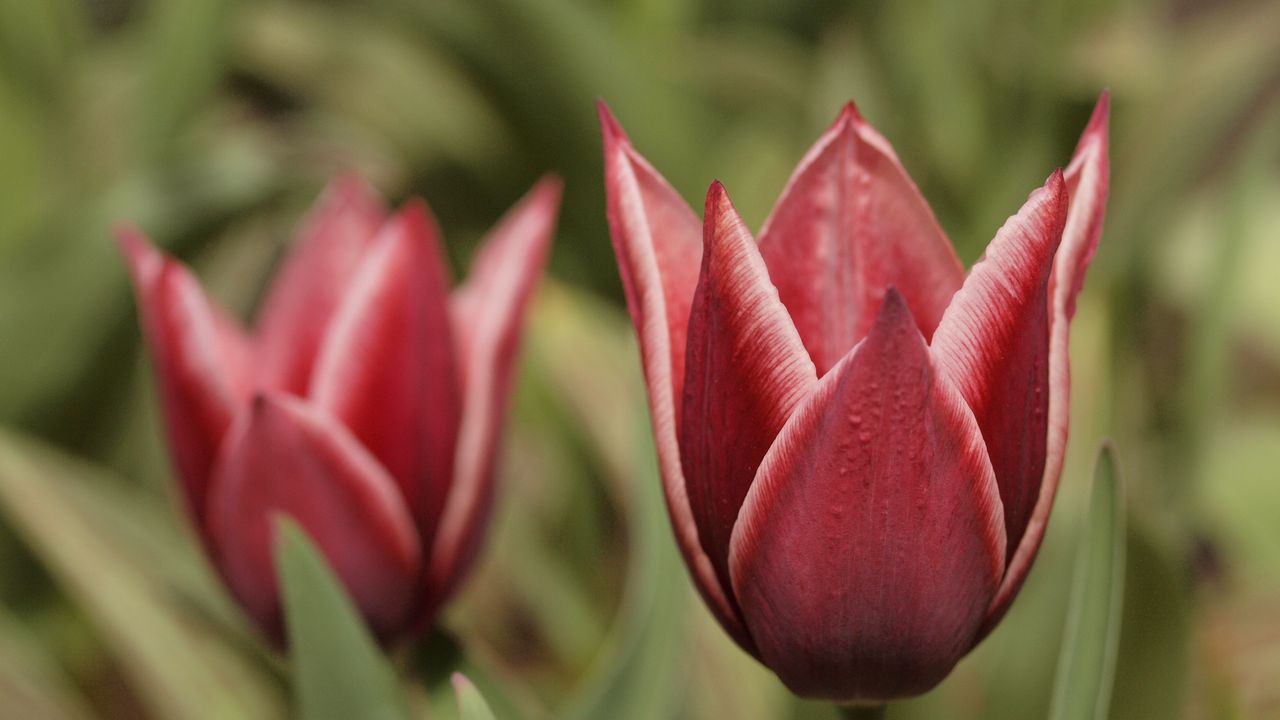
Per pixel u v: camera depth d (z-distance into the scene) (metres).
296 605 0.45
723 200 0.40
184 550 0.59
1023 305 0.40
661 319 0.41
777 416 0.40
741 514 0.40
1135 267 0.76
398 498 0.47
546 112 1.02
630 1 1.07
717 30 1.16
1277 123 0.72
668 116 1.00
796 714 0.52
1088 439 0.67
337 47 1.15
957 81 1.04
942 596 0.40
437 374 0.48
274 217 0.95
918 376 0.39
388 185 0.98
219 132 1.11
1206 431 0.73
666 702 0.48
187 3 0.92
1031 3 1.01
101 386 0.88
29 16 0.96
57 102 0.99
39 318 0.85
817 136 0.95
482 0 0.97
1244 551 0.81
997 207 1.00
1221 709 0.56
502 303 0.49
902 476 0.40
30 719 0.66
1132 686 0.53
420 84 1.12
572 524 0.82
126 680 0.76
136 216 0.84
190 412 0.48
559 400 0.78
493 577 0.81
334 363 0.48
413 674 0.49
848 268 0.42
